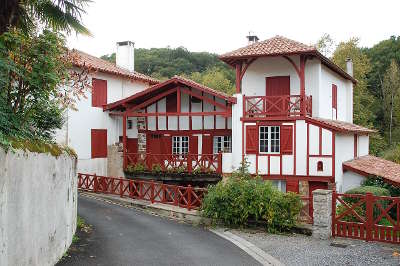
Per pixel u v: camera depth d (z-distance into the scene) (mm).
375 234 10320
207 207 12156
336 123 18500
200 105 20578
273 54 17312
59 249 7852
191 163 19359
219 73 51688
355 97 34969
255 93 19422
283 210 11227
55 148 7793
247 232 11375
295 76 18719
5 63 6516
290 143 17625
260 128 18203
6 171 5172
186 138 21031
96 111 20859
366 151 24391
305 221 11414
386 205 14680
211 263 8344
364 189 14680
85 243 9383
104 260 8125
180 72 54500
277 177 17781
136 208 14859
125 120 20906
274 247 9750
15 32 7141
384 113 39812
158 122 21516
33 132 7836
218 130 20266
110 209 14234
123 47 25391
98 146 20969
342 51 37031
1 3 7871
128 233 10797
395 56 43094
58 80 7688
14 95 7301
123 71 23172
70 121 18984
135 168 20438
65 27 9023
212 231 11469
